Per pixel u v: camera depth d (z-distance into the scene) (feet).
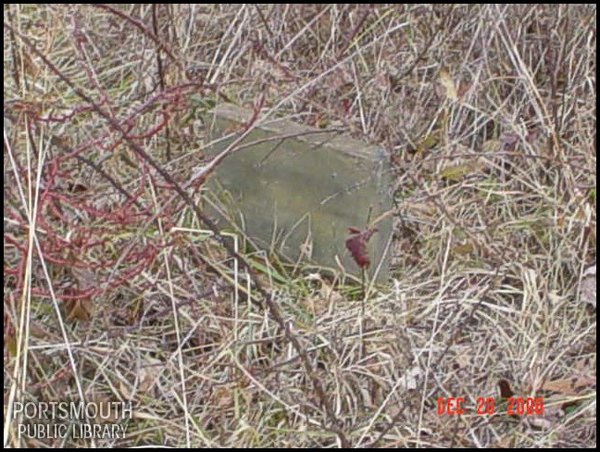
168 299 10.07
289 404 9.15
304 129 10.60
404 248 11.16
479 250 10.88
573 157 11.81
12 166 9.54
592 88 12.38
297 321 9.98
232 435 8.84
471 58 12.94
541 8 12.67
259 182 10.84
